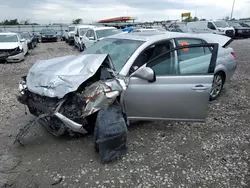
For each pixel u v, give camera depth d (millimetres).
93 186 2904
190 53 4156
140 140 3912
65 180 3000
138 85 3670
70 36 24359
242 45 18656
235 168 3250
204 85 3791
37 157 3459
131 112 3783
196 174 3127
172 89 3727
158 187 2893
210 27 24062
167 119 3896
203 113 3879
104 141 3268
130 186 2904
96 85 3549
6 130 4270
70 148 3676
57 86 3445
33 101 3906
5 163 3314
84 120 3520
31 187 2883
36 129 4238
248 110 5199
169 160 3410
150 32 4961
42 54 16750
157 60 3834
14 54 12406
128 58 3883
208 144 3836
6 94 6547
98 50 4625
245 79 7820
